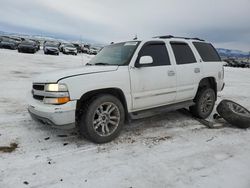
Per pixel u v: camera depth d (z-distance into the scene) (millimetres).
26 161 3096
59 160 3162
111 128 3836
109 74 3684
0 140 3691
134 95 3984
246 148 3734
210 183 2725
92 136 3607
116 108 3797
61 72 3650
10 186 2555
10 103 5910
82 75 3477
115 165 3082
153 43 4359
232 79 14617
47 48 28516
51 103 3391
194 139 4043
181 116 5367
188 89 4812
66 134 4043
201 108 5172
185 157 3361
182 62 4770
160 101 4402
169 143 3838
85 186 2605
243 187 2668
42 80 3559
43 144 3629
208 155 3445
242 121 4555
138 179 2775
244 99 7949
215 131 4477
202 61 5180
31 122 4562
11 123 4465
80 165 3055
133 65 3980
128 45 4344
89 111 3527
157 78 4238
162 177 2828
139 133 4250
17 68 13117
